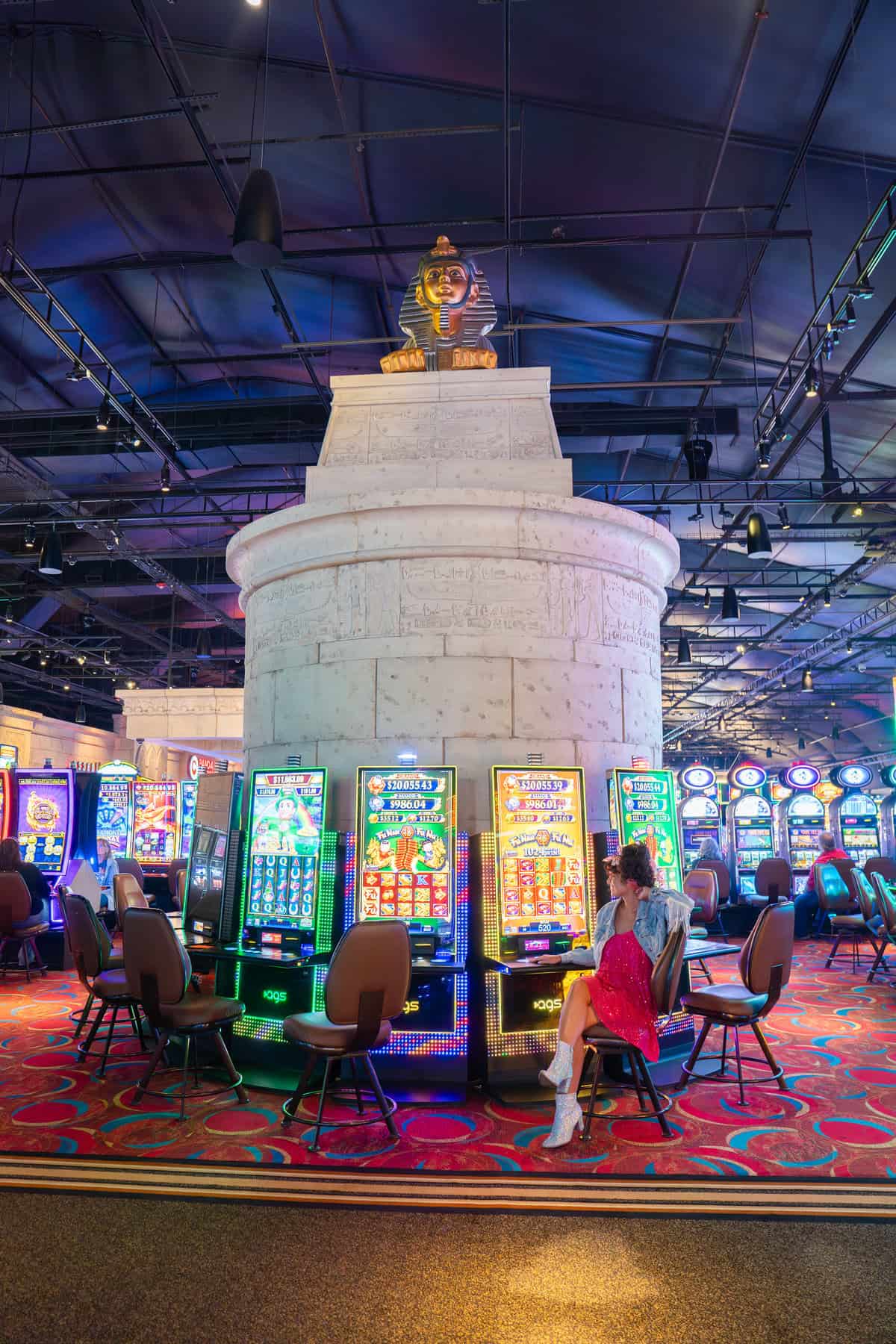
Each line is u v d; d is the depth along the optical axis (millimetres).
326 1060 4066
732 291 8227
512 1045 4137
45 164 7477
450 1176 3131
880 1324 2176
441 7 5875
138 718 14812
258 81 6828
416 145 7246
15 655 18891
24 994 6832
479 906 4266
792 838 12766
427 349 6191
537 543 5227
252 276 9281
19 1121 3711
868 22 5164
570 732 5168
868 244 7035
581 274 8609
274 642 5586
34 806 8664
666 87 6215
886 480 10562
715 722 29641
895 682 11062
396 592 5156
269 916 4363
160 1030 4023
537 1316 2211
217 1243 2590
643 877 3721
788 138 6336
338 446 5871
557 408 11039
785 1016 6094
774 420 9133
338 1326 2162
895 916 7129
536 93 6555
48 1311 2221
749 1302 2271
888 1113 3910
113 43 6539
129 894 4887
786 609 17750
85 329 9602
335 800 5059
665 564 6031
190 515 12477
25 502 12117
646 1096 4141
